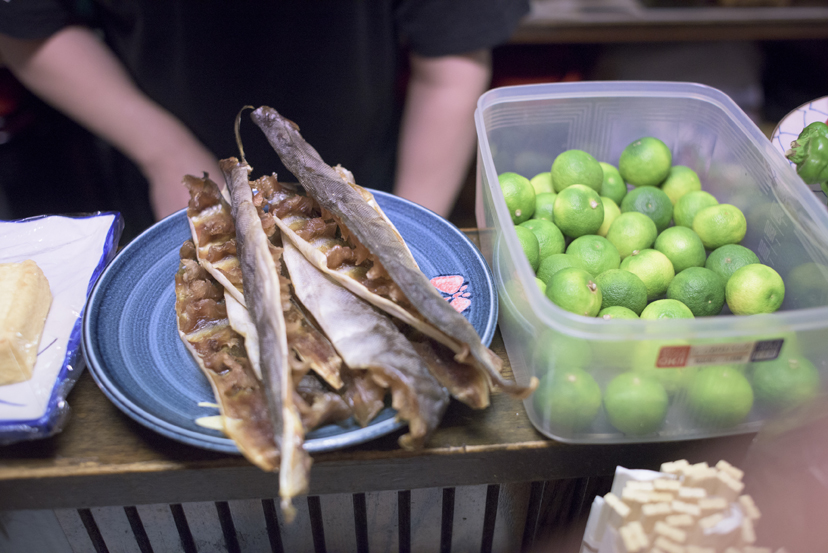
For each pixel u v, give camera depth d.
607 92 1.01
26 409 0.69
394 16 1.43
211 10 1.25
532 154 1.07
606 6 2.08
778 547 0.70
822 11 2.06
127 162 1.77
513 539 0.98
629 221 0.90
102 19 1.43
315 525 0.91
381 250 0.79
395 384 0.67
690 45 2.30
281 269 0.87
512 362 0.82
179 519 0.87
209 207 0.95
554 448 0.73
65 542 0.89
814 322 0.63
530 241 0.84
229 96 1.40
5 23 1.26
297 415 0.63
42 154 2.12
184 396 0.74
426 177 1.58
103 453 0.70
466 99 1.49
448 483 0.76
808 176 0.82
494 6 1.38
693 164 1.06
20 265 0.81
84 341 0.75
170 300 0.87
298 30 1.30
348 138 1.52
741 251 0.86
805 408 0.70
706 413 0.70
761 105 2.37
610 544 0.71
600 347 0.65
